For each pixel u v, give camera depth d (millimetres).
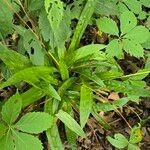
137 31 438
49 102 427
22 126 357
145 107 509
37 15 474
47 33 439
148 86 514
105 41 533
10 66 403
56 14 401
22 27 436
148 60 473
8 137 360
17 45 472
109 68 469
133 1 478
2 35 435
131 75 449
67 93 446
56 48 447
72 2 517
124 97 467
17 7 450
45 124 354
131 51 433
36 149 347
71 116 432
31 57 423
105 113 496
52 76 442
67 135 434
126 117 504
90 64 453
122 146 422
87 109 404
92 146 480
